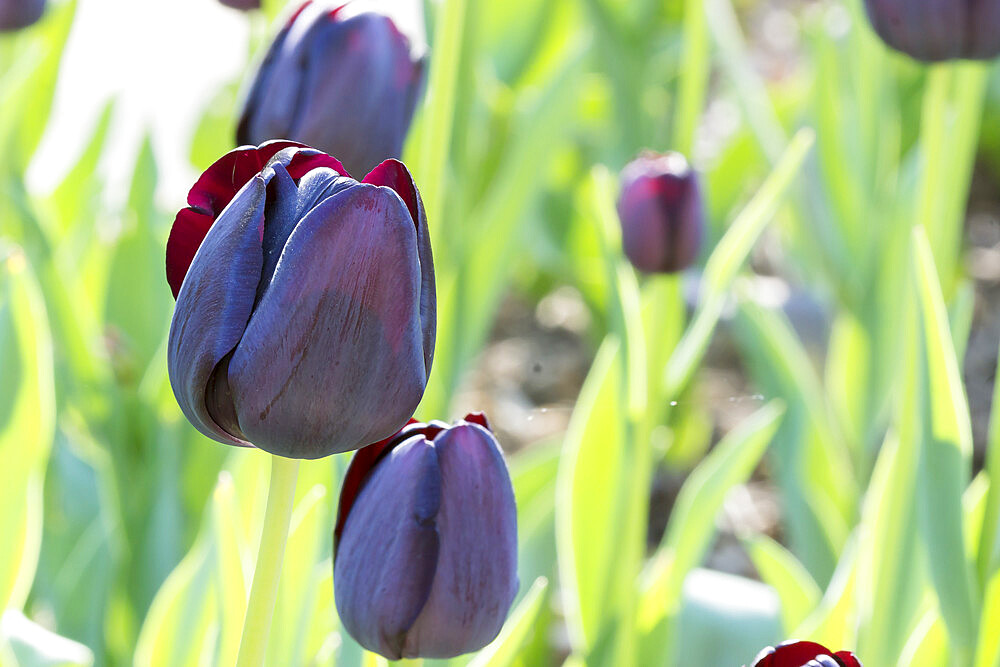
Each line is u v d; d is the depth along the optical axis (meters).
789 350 1.66
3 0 1.17
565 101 1.47
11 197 1.39
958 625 1.02
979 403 2.47
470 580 0.88
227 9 1.17
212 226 0.83
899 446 1.07
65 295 1.40
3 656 1.02
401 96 0.96
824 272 1.94
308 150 0.84
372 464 0.88
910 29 1.08
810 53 2.22
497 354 2.70
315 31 0.95
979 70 1.15
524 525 1.37
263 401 0.82
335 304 0.82
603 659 1.16
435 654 0.89
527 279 2.89
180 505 1.41
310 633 1.04
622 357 1.17
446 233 1.34
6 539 1.05
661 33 2.57
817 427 1.62
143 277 1.56
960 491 1.02
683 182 1.11
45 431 1.07
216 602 1.01
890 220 1.79
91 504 1.46
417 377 0.83
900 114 2.19
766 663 0.88
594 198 1.25
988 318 2.72
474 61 1.35
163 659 1.06
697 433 2.29
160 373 1.44
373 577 0.87
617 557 1.15
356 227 0.81
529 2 2.20
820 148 1.90
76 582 1.33
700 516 1.21
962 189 1.18
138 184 1.57
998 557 1.06
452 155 1.35
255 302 0.82
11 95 1.24
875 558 1.08
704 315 1.18
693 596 1.30
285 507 0.85
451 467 0.87
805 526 1.59
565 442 1.26
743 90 1.93
